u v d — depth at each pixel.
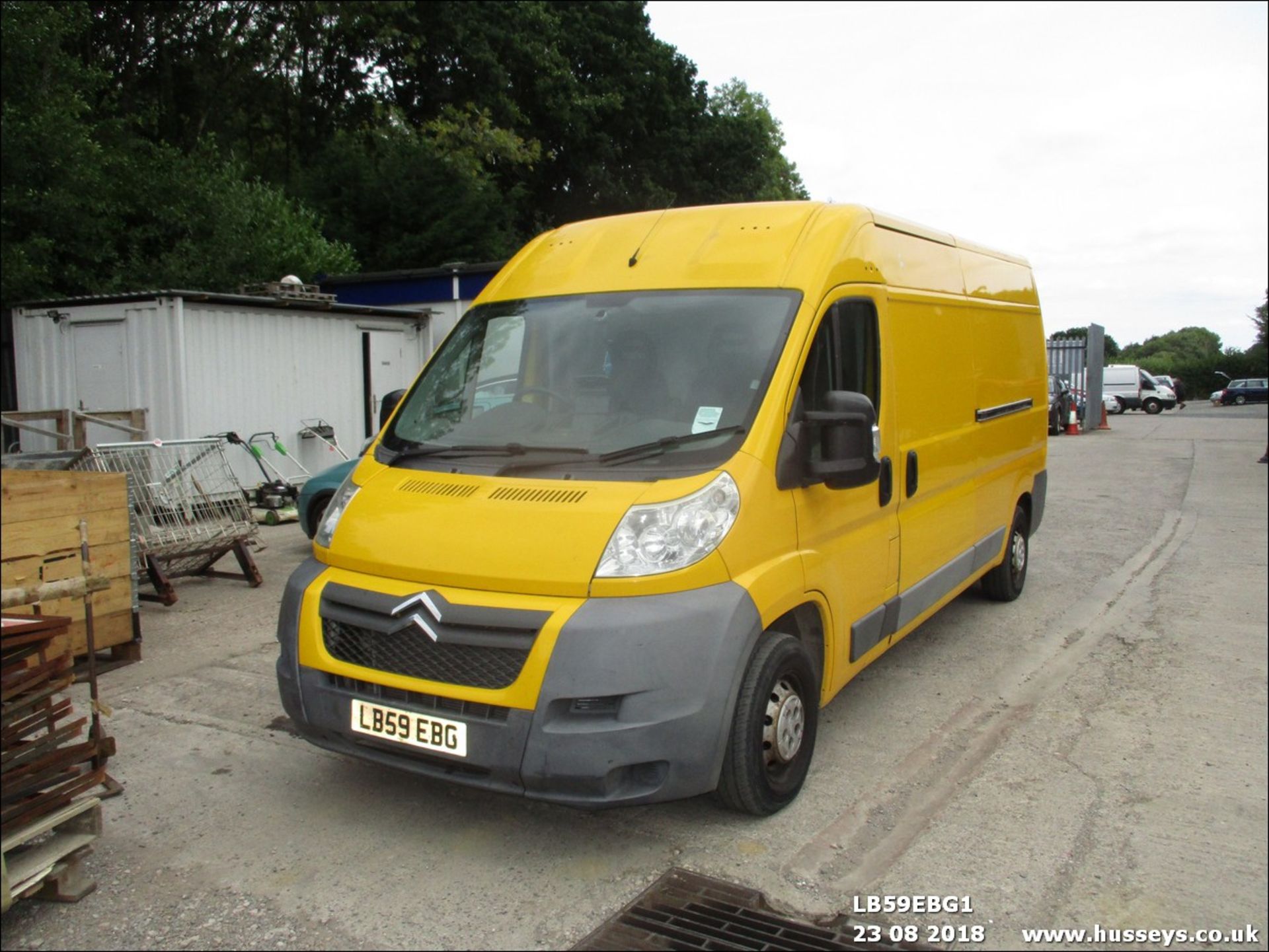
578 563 3.62
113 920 3.47
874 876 3.76
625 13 35.16
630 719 3.53
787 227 4.84
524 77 32.00
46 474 5.79
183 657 6.43
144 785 4.52
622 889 3.67
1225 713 5.44
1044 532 10.99
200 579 8.67
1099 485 14.94
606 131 34.75
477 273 15.70
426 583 3.80
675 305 4.61
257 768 4.71
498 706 3.56
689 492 3.83
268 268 17.84
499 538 3.76
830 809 4.29
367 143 28.47
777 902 3.58
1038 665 6.28
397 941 3.35
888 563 5.10
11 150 14.39
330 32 27.20
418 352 14.89
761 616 3.84
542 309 4.89
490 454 4.29
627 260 4.96
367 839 4.04
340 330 13.64
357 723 3.82
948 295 6.14
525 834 4.08
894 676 6.08
